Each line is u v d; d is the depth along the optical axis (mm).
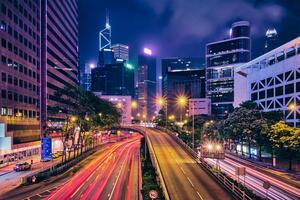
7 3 88938
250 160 87625
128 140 184500
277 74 120250
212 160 88500
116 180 64438
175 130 150500
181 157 77438
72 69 176375
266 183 35344
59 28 147875
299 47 119375
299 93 105000
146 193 39531
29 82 106438
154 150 89125
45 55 124375
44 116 122250
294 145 65938
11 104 91062
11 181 63594
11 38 91625
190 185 48188
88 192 52938
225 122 102438
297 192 49656
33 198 48750
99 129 149625
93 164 89375
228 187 45062
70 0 172750
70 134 111000
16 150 93562
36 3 113938
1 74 85062
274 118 97188
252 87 143250
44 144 76938
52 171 68375
